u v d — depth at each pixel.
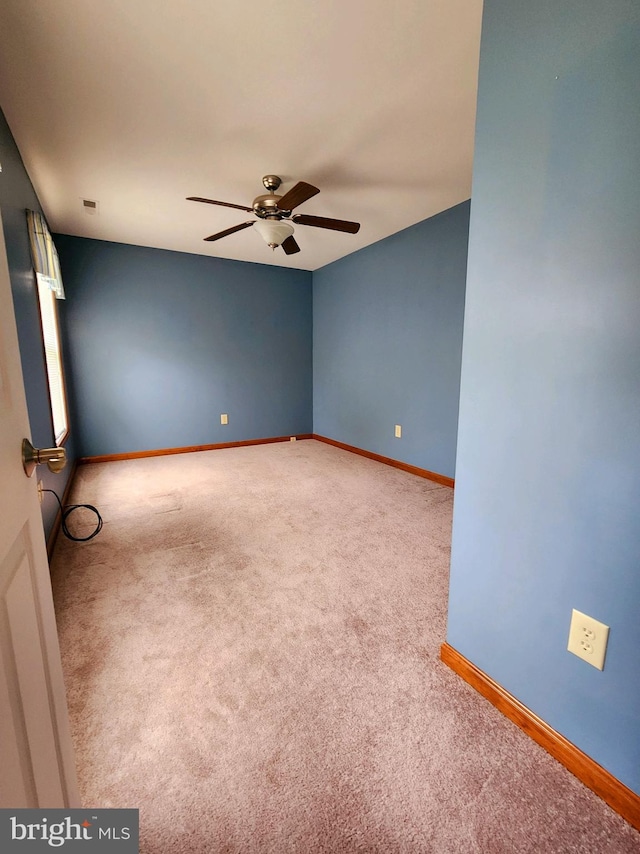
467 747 1.11
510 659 1.19
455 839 0.90
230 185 2.65
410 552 2.27
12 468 0.65
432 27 1.41
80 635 1.58
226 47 1.51
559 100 0.92
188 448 4.70
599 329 0.89
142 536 2.46
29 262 2.26
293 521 2.69
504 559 1.18
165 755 1.09
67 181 2.57
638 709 0.90
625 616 0.90
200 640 1.55
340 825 0.93
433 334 3.47
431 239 3.35
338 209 3.13
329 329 4.96
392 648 1.51
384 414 4.16
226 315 4.70
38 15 1.35
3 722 0.54
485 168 1.11
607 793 0.96
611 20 0.81
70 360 3.92
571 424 0.97
